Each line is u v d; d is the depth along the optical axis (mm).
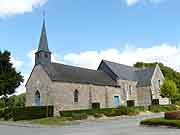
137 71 50844
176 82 61125
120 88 42812
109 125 22281
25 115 29812
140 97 46375
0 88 42656
